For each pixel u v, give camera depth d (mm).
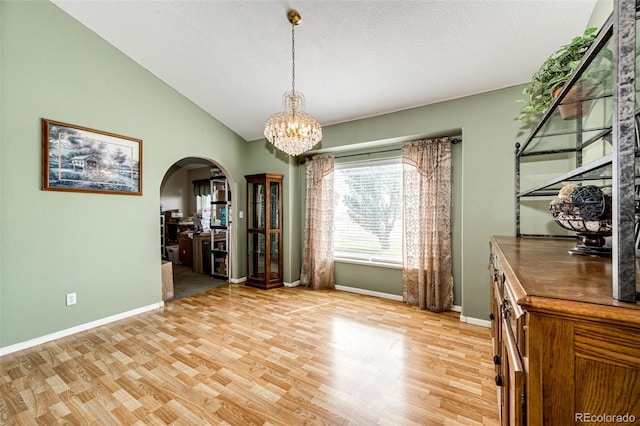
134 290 2979
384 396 1665
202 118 3729
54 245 2402
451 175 3121
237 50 2598
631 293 557
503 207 2578
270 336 2461
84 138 2570
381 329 2605
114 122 2797
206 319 2854
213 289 3977
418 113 3025
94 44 2637
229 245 4395
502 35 1988
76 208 2537
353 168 3891
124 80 2873
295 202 4266
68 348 2236
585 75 868
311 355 2137
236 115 3793
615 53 578
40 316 2318
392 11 1937
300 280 4312
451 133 3010
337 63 2516
